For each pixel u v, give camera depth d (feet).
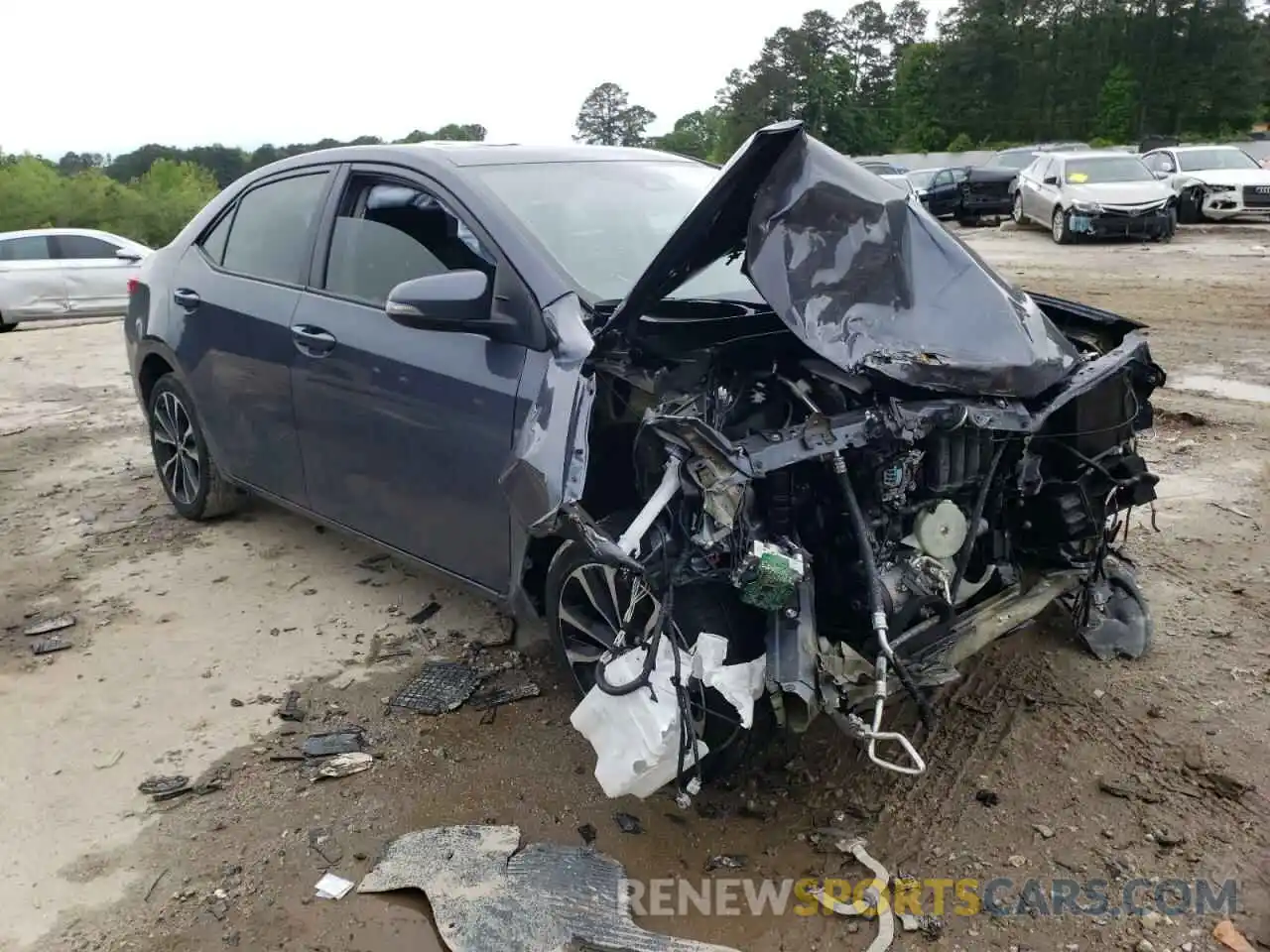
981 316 9.49
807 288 9.13
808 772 10.40
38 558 16.81
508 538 11.13
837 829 9.57
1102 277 43.19
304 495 14.34
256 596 14.92
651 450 9.26
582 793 10.21
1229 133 226.38
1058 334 10.49
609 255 11.48
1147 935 8.19
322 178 14.08
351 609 14.38
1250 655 12.15
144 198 204.33
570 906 8.70
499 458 10.83
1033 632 12.91
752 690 8.81
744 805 9.95
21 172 200.95
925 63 260.83
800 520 9.43
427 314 10.44
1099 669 12.04
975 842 9.31
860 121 245.86
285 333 13.73
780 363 10.19
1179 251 51.37
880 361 8.89
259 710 11.91
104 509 19.21
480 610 14.19
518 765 10.69
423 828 9.77
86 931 8.65
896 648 9.38
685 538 8.84
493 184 12.06
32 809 10.25
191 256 16.52
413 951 8.35
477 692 12.08
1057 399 9.59
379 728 11.44
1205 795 9.77
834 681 8.81
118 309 52.60
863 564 8.96
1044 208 60.39
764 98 242.37
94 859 9.53
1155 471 18.58
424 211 12.37
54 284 50.80
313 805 10.17
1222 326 31.50
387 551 13.23
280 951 8.39
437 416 11.48
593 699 9.23
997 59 246.88
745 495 8.70
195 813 10.12
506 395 10.68
